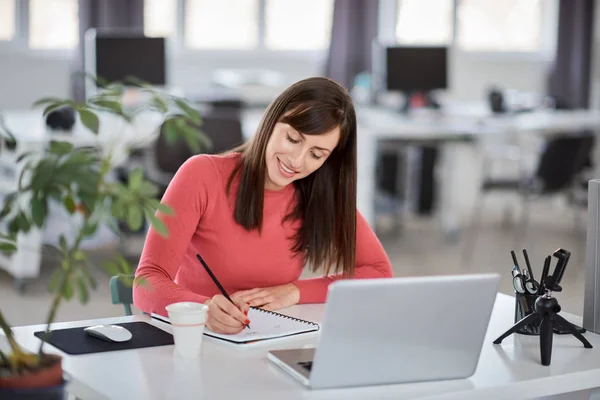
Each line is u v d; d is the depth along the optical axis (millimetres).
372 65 7434
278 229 2238
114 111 1598
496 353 1806
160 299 1997
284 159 2100
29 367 1376
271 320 1965
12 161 4711
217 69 7395
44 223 1380
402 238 6578
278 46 7664
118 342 1785
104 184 1391
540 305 1725
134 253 5605
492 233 6852
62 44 6918
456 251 6129
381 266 2391
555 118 6664
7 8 6707
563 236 6727
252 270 2236
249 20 7531
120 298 2197
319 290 2246
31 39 6820
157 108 1659
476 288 1572
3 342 1758
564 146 5781
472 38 8086
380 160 7129
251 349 1774
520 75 8109
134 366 1640
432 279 1544
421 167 7410
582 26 7973
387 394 1538
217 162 2227
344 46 7375
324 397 1505
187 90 7184
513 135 7246
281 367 1650
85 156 1403
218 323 1853
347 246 2277
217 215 2197
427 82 6676
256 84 6504
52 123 4957
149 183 1433
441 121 6148
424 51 6645
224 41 7492
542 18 8172
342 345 1517
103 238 5789
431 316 1564
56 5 6863
